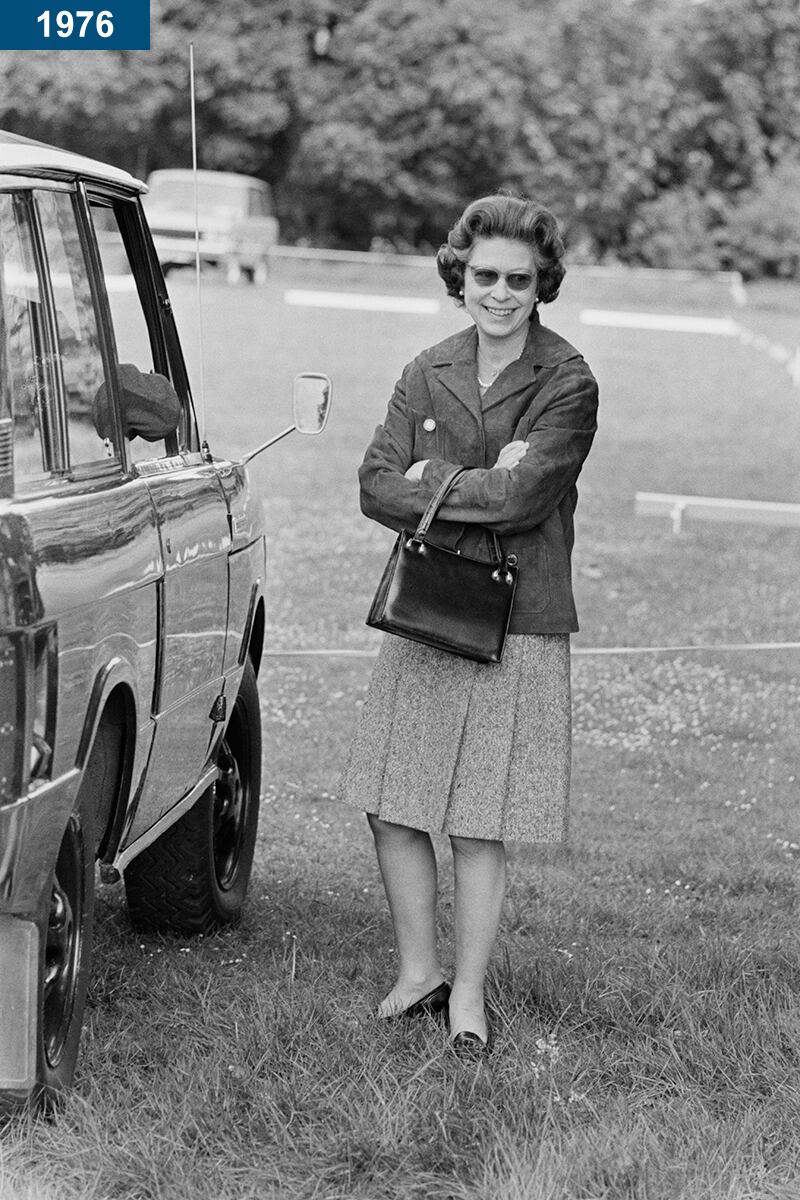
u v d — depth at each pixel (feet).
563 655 17.51
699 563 54.34
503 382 17.51
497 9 169.48
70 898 15.17
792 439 85.87
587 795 30.04
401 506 17.10
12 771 12.90
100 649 14.52
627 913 22.97
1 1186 13.47
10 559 12.80
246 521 20.63
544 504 16.97
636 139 174.29
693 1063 16.74
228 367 96.63
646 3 181.68
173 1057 16.61
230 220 131.03
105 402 16.02
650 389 101.40
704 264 175.94
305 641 42.52
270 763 31.42
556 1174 14.02
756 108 180.86
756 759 32.76
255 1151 14.61
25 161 15.01
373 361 101.24
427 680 17.42
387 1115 15.03
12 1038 14.03
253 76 165.17
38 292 14.71
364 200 168.96
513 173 169.48
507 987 18.89
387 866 17.95
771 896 24.39
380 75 166.50
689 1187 13.98
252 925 22.02
